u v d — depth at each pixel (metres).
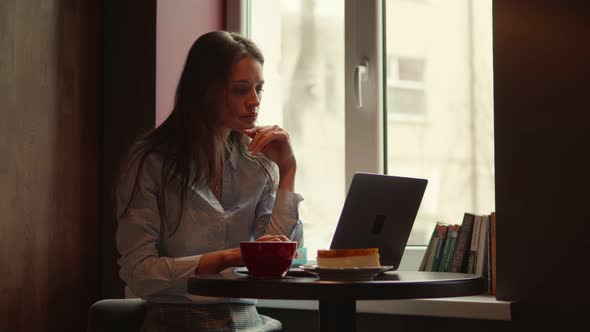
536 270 2.00
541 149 2.01
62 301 2.41
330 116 2.69
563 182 1.97
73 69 2.48
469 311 2.06
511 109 2.05
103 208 2.59
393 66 2.57
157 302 1.81
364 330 2.36
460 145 2.47
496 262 2.07
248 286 1.41
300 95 2.74
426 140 2.52
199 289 1.48
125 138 2.57
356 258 1.53
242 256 1.57
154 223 1.83
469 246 2.23
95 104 2.58
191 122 1.90
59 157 2.41
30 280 2.28
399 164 2.56
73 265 2.46
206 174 1.90
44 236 2.34
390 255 1.81
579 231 1.95
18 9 2.26
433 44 2.52
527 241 2.02
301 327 2.48
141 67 2.56
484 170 2.43
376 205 1.71
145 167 1.87
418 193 1.82
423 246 2.49
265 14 2.81
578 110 1.96
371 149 2.57
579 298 1.94
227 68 1.89
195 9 2.71
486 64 2.44
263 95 2.80
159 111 2.55
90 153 2.55
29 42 2.30
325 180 2.69
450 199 2.48
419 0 2.54
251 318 1.88
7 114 2.21
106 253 2.57
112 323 1.79
